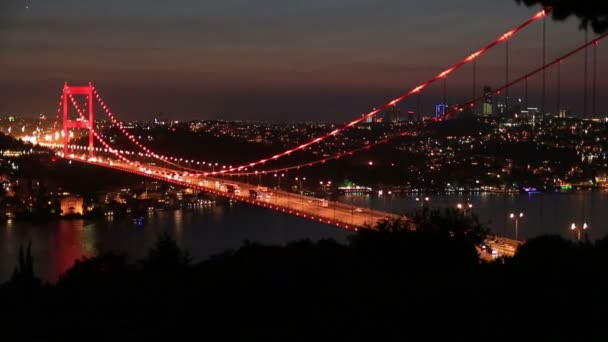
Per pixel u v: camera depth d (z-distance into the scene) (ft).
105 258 56.65
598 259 43.34
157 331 38.55
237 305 40.55
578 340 32.42
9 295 48.62
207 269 50.98
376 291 40.78
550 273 41.57
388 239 56.13
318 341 34.30
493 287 39.81
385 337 33.96
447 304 37.40
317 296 41.19
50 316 43.39
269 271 46.83
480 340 33.17
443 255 54.44
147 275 50.98
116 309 43.45
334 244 59.52
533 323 34.32
